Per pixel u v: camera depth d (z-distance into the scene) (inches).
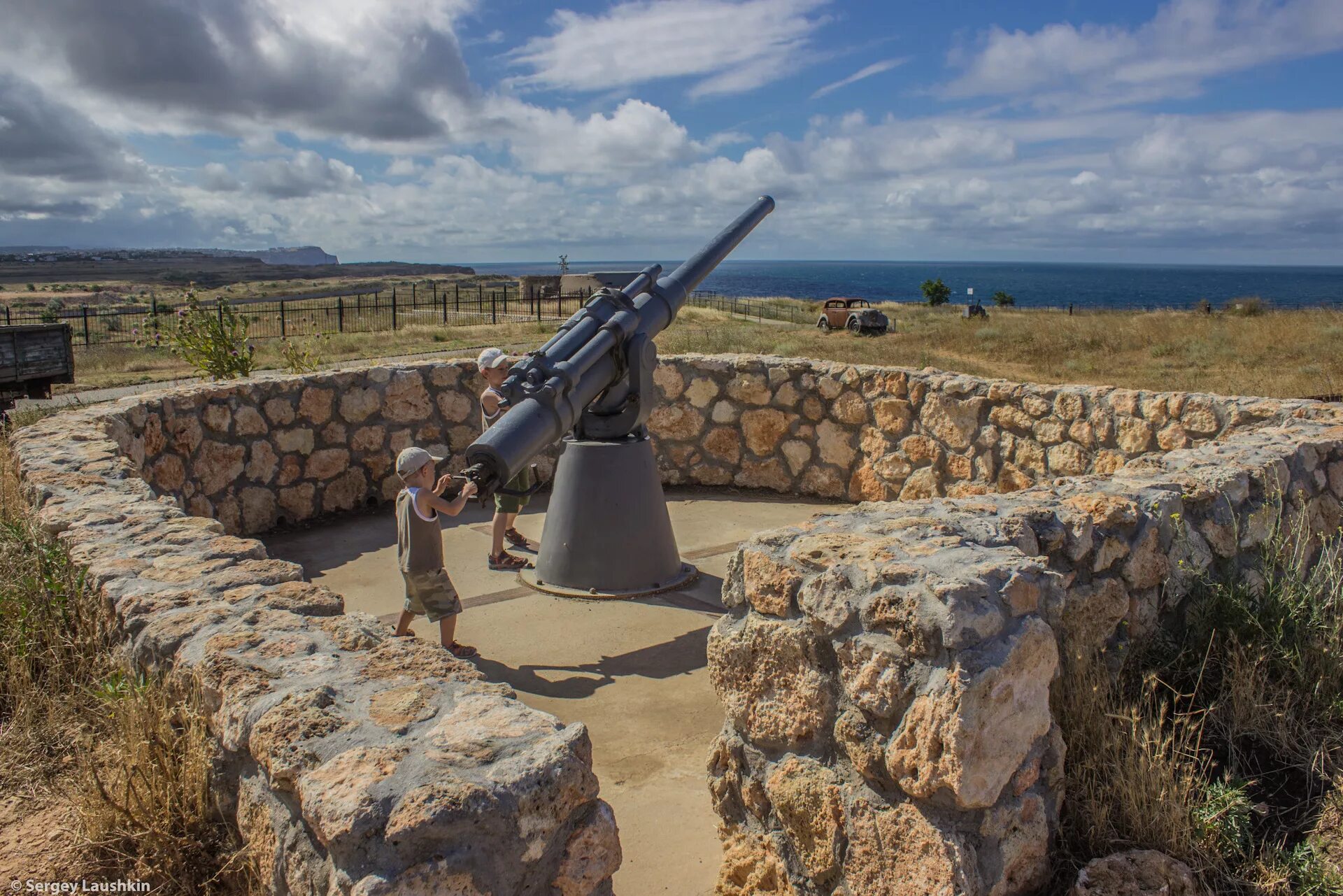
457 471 307.6
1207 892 93.4
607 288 215.3
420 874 61.8
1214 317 1008.9
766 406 310.3
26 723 119.4
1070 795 100.0
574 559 217.5
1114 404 246.8
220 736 86.7
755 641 103.8
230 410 259.4
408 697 81.8
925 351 843.4
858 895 91.8
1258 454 166.7
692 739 149.3
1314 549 171.2
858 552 98.8
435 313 1485.0
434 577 172.6
